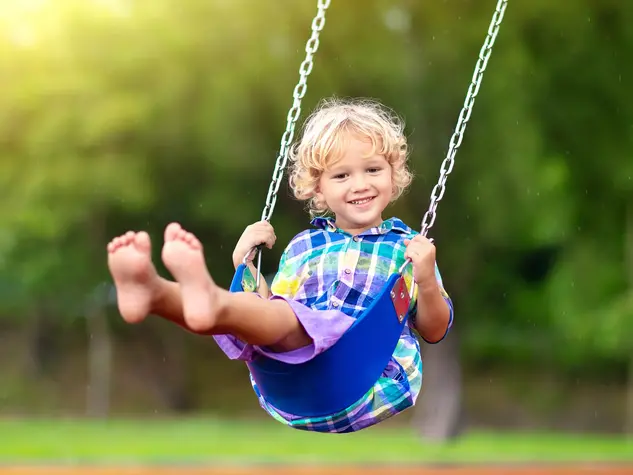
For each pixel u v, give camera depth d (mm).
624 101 11438
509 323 21016
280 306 2582
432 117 11648
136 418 17219
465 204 12258
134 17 11570
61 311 19359
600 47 11227
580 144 11883
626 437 14656
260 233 3066
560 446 11656
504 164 11656
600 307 16828
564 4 10945
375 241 3084
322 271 3064
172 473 8078
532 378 19500
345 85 11344
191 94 11461
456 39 11250
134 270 2268
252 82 11242
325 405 2762
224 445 10609
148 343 19766
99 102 11586
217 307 2328
